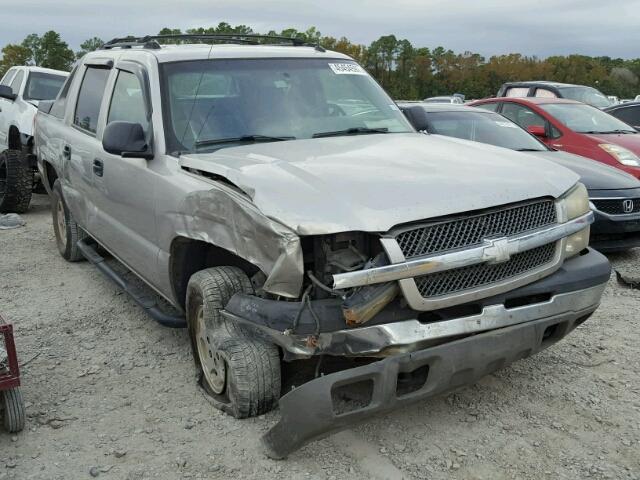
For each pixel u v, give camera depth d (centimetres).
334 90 500
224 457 348
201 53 484
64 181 653
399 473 334
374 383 315
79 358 477
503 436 366
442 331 329
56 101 716
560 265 372
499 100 1053
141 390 427
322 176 356
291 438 319
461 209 333
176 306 450
